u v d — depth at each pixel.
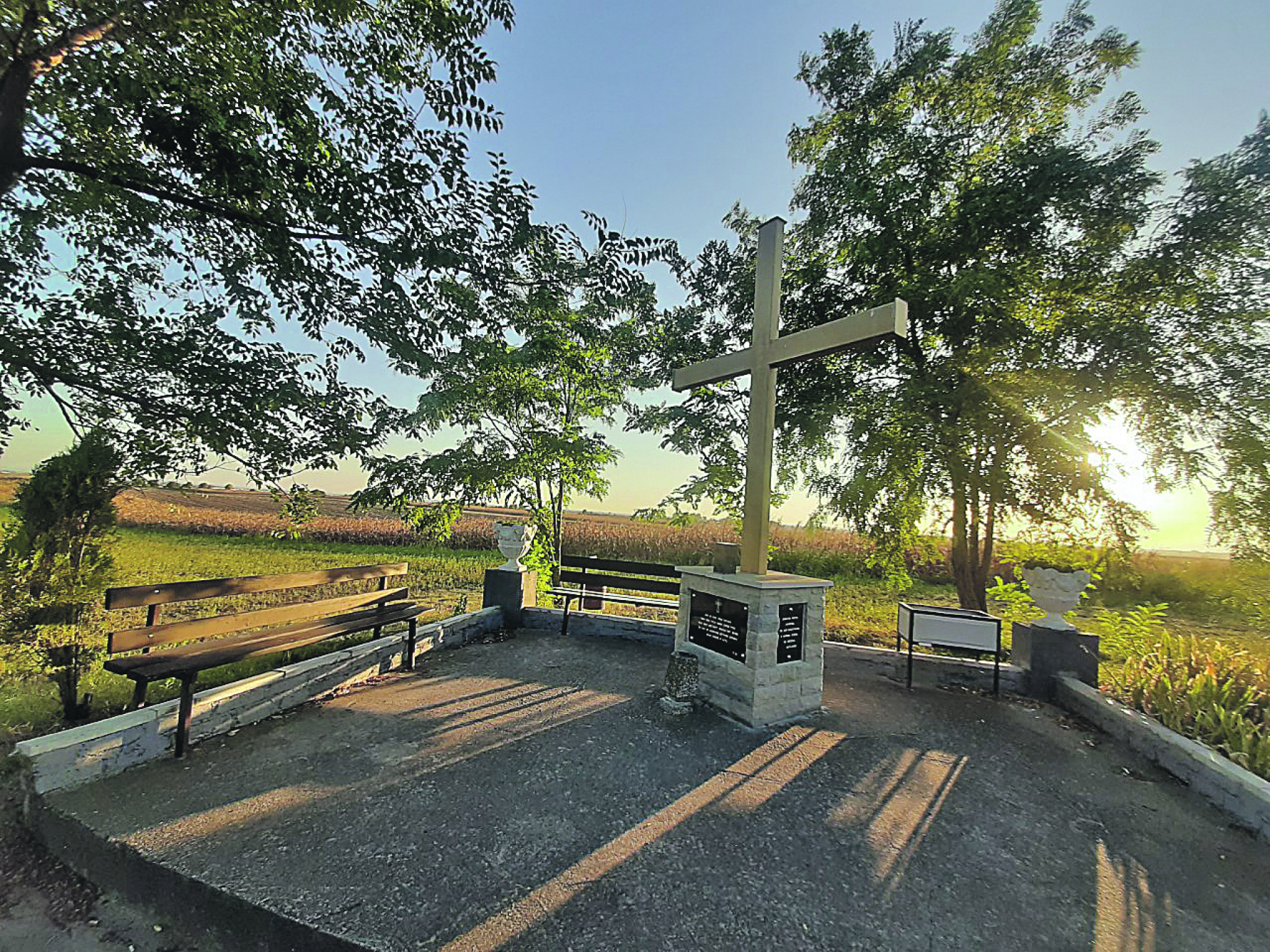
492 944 1.86
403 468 6.84
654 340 8.54
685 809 2.82
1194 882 2.39
